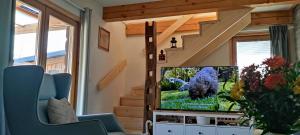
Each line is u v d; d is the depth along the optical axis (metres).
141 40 5.26
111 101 4.59
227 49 4.82
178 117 3.55
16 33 2.81
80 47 3.66
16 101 1.92
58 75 2.60
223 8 3.68
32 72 1.91
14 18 2.44
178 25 4.84
